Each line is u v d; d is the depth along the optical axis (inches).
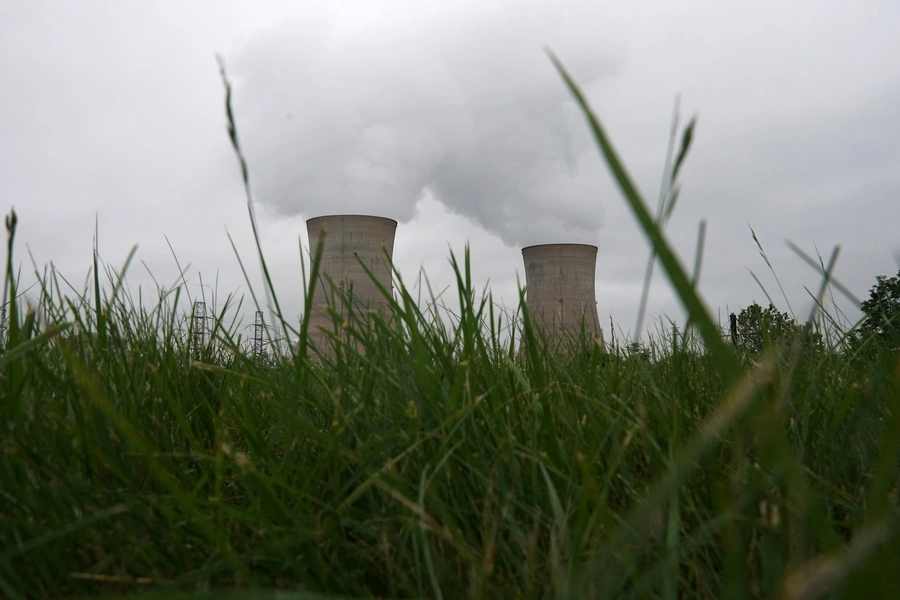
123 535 40.0
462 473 49.1
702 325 16.9
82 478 46.1
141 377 64.2
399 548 42.8
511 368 61.5
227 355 94.3
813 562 32.6
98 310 63.7
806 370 68.8
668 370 77.2
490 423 52.8
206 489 53.1
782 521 33.5
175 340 86.6
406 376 58.7
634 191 16.8
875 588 22.7
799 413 57.9
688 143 25.0
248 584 35.8
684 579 39.6
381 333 60.3
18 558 38.0
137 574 39.2
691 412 64.1
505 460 50.1
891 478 48.4
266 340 71.1
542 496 46.2
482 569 34.5
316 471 51.2
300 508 45.1
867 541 18.9
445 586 39.4
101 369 60.9
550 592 36.5
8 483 43.3
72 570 40.2
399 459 48.7
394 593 38.5
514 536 41.9
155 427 58.1
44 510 40.1
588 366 81.5
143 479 49.4
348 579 39.5
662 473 44.8
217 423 58.9
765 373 29.4
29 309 54.5
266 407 75.6
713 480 45.7
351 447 55.9
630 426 53.8
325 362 63.9
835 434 56.6
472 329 57.4
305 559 41.5
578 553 34.1
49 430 49.7
